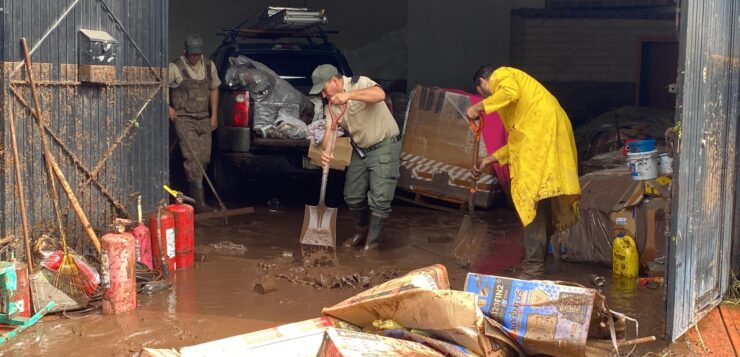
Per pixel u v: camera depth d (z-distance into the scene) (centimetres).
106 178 635
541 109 605
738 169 605
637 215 654
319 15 991
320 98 940
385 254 710
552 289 428
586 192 692
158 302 561
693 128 496
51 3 571
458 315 412
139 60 663
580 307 419
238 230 792
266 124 895
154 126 687
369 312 434
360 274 629
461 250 669
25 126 559
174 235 638
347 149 827
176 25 1423
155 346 480
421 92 902
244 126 878
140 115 670
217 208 893
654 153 648
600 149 1034
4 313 501
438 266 469
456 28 1397
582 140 1076
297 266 659
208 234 772
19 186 537
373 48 1430
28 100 559
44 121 572
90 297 555
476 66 1395
